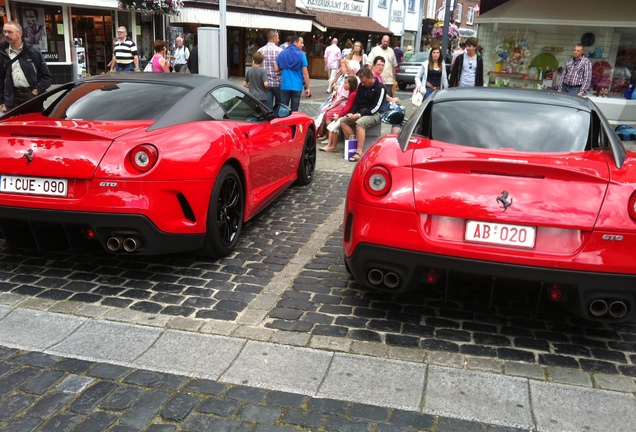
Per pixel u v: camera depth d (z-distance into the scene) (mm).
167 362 2785
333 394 2557
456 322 3303
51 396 2488
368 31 34469
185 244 3695
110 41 20469
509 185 2859
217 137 3961
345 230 3348
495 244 2844
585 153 3236
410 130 3518
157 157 3443
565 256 2773
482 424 2391
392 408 2473
